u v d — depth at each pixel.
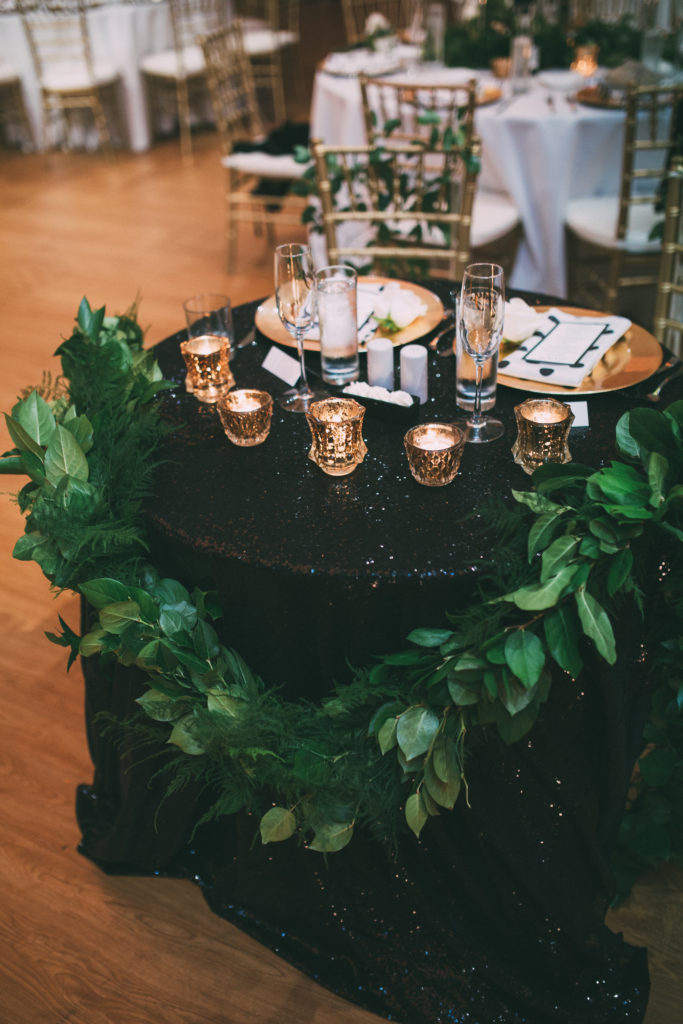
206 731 1.17
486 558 1.12
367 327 1.66
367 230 3.21
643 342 1.55
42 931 1.55
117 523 1.24
